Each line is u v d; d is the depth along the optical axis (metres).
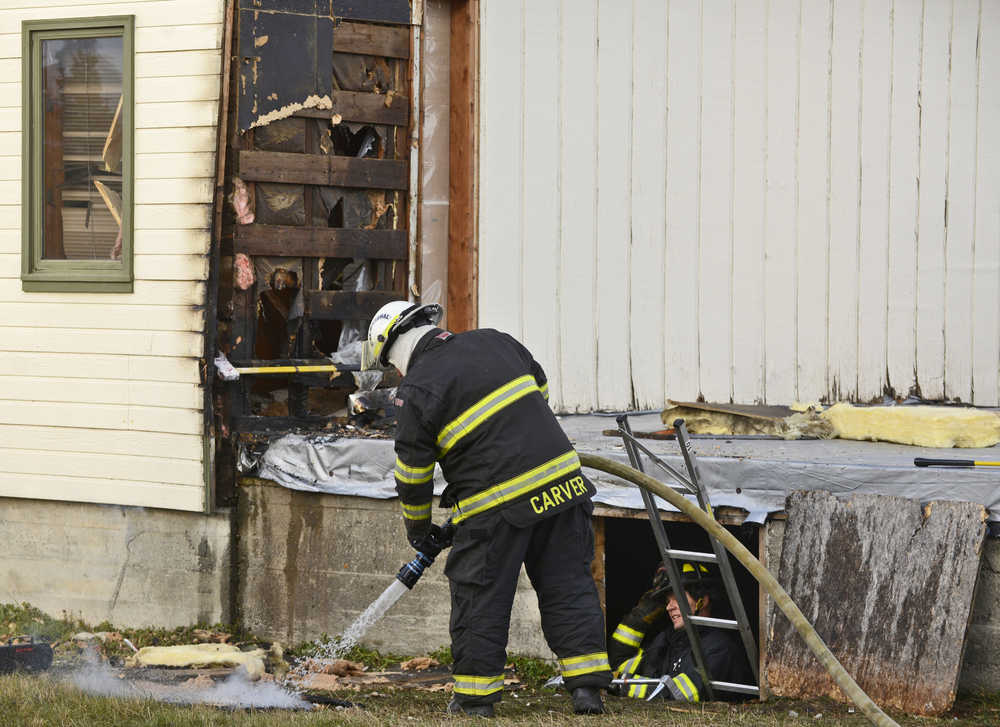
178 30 16.67
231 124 16.66
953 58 19.97
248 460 16.61
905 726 12.50
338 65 17.28
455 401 11.27
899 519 13.76
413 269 17.97
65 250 17.67
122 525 17.30
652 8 19.58
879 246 20.12
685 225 19.89
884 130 20.00
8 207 17.70
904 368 20.06
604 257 19.69
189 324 16.64
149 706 12.22
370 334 11.95
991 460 14.10
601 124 19.53
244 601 16.86
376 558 16.22
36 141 17.53
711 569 16.16
